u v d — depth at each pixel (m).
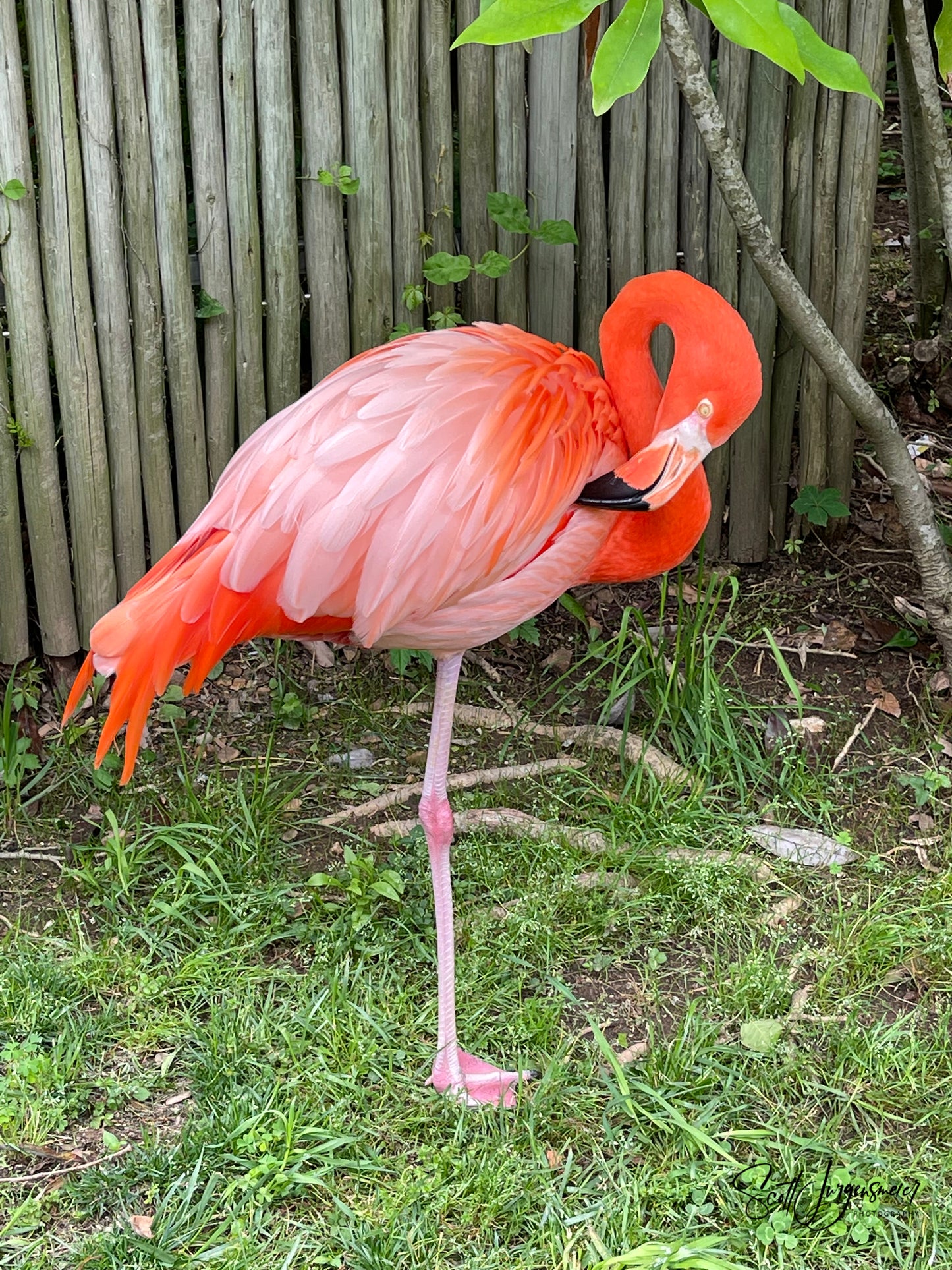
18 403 2.36
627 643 2.60
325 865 2.22
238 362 2.47
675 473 1.86
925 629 2.59
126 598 1.81
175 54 2.28
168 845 2.21
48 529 2.42
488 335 1.96
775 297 2.15
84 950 2.04
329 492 1.76
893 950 2.06
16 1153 1.81
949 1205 1.74
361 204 2.44
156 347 2.40
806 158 2.55
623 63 1.72
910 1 2.11
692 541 2.00
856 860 2.21
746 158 2.56
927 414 3.02
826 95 2.52
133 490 2.45
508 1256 1.70
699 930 2.11
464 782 2.36
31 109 2.51
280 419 1.86
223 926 2.09
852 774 2.35
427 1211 1.73
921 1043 1.93
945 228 2.29
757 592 2.71
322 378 2.53
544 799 2.33
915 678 2.52
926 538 2.33
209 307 2.40
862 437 2.99
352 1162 1.78
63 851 2.23
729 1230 1.72
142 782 2.35
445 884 1.89
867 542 2.78
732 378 1.84
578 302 2.64
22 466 2.39
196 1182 1.75
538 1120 1.83
